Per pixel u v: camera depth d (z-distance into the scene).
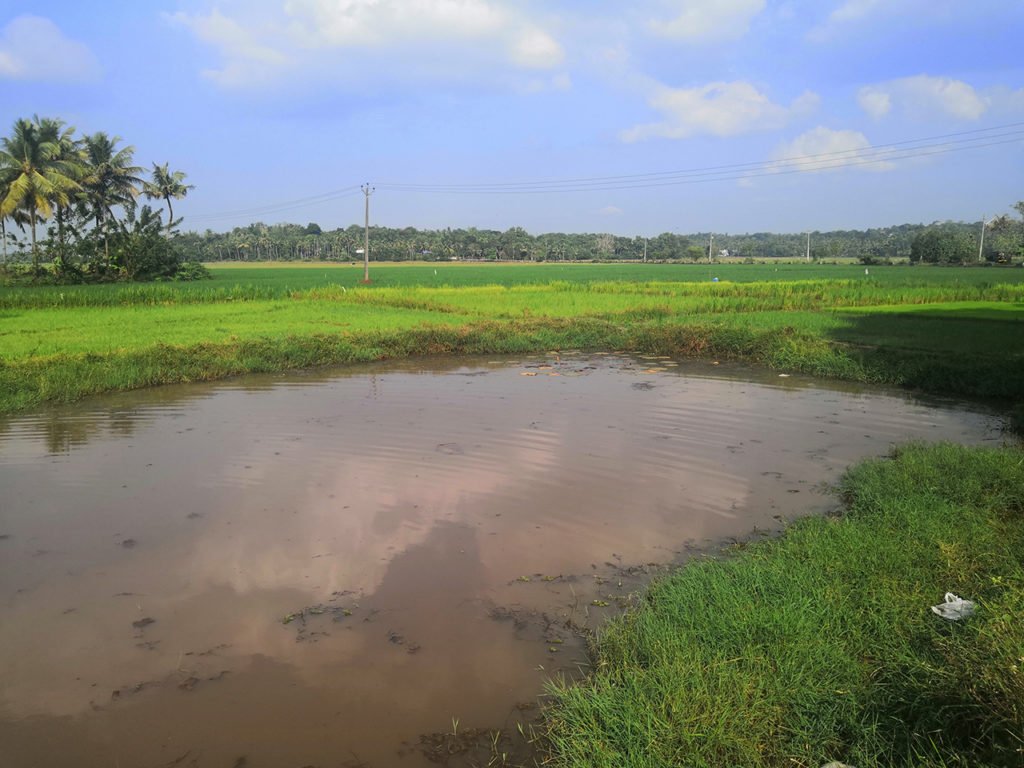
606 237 179.62
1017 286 38.66
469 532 7.30
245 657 5.12
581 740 4.03
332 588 6.13
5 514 7.89
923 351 18.23
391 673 4.91
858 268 83.31
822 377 16.95
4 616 5.69
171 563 6.64
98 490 8.67
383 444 10.68
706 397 14.42
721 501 8.13
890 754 3.79
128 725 4.41
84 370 15.46
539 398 14.31
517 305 32.19
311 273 74.44
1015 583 5.14
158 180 63.16
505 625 5.51
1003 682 3.75
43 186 46.06
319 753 4.15
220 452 10.33
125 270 55.41
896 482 7.92
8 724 4.42
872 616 4.98
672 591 5.54
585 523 7.50
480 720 4.44
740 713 4.03
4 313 29.64
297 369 18.38
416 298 35.28
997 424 11.96
